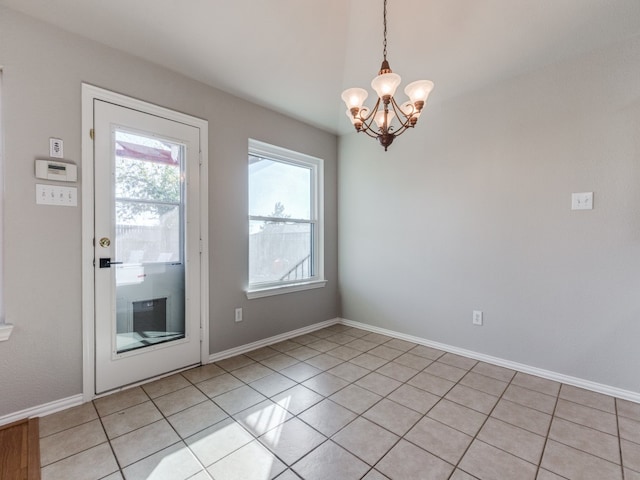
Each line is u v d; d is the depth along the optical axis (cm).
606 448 160
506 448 161
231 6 185
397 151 332
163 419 185
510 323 259
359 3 187
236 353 288
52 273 192
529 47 217
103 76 209
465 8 188
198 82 259
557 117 234
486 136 269
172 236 246
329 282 384
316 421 184
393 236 337
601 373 219
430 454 157
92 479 140
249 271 306
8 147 177
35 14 182
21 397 182
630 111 207
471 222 279
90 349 205
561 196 233
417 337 319
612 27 196
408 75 256
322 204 373
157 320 238
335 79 264
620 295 212
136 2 178
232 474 144
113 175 214
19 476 141
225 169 279
